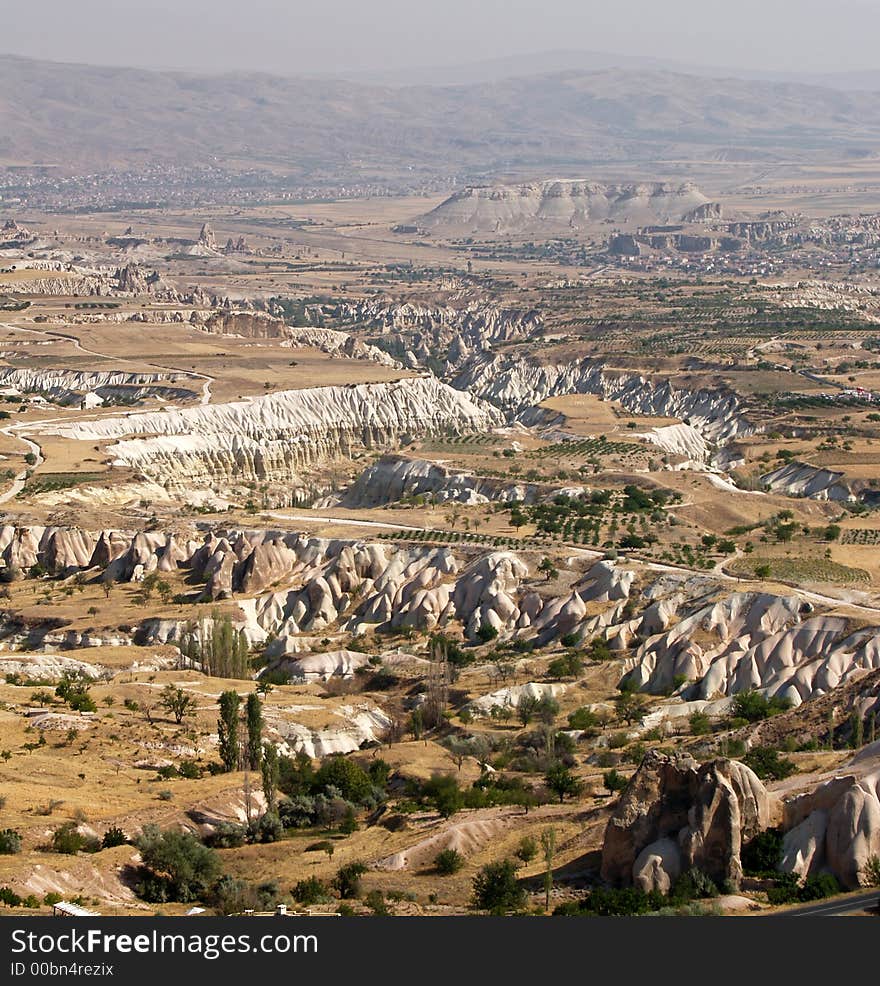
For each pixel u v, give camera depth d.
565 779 137.38
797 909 101.19
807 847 109.31
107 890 116.38
